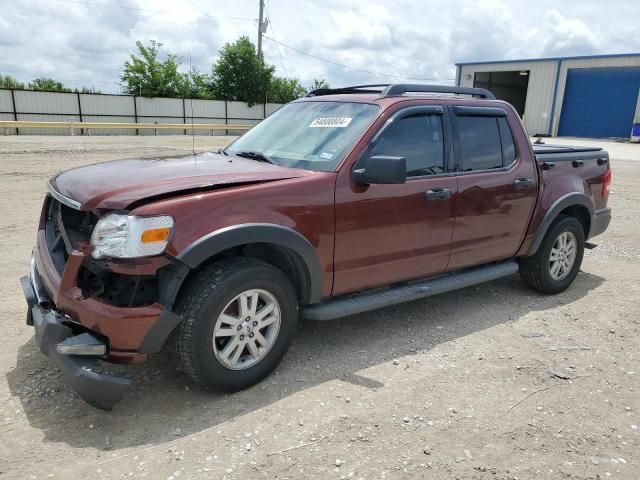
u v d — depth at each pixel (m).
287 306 3.43
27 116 30.61
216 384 3.19
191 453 2.75
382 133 3.84
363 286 3.88
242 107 39.59
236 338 3.23
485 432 3.02
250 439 2.88
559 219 5.20
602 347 4.17
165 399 3.24
